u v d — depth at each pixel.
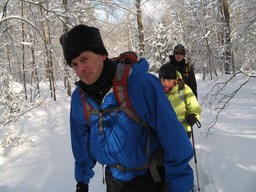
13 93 7.11
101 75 1.69
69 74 14.01
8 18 8.73
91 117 1.80
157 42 26.69
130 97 1.65
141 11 16.41
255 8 10.57
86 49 1.63
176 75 3.93
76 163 2.18
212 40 20.78
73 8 10.17
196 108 3.94
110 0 12.18
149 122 1.69
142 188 1.83
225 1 17.47
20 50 15.37
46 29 14.07
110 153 1.77
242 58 10.95
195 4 19.14
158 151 1.80
